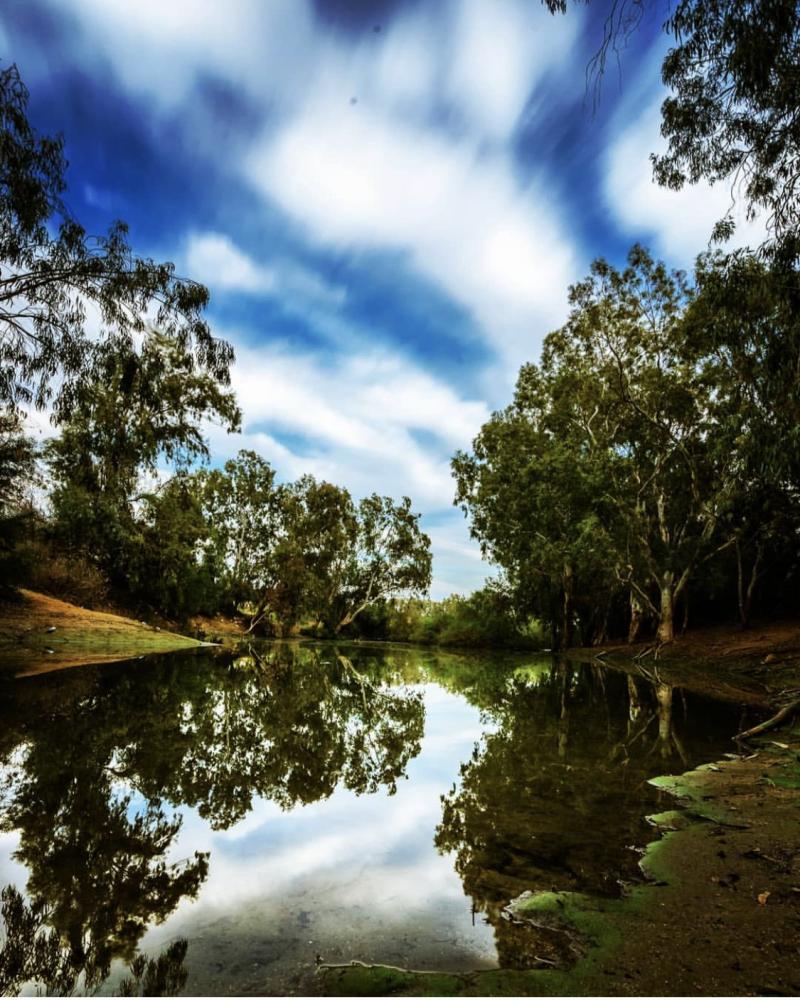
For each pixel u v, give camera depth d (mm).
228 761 6410
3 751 6402
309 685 14727
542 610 35688
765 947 2578
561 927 2830
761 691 13328
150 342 12883
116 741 7055
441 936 2756
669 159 8930
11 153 9305
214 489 45500
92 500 27078
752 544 22906
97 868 3607
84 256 10930
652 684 15109
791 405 9492
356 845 4008
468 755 6980
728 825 4328
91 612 22875
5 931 2818
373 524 55594
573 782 5652
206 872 3545
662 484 25031
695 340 17172
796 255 7582
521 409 29844
